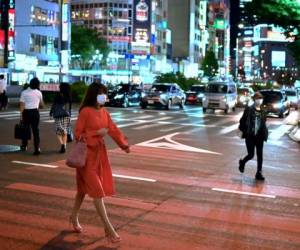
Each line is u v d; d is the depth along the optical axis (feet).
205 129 73.61
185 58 483.51
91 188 19.13
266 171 38.88
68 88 43.65
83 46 312.71
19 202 25.76
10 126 64.95
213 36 608.60
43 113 89.86
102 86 19.98
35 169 35.14
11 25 218.18
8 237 20.10
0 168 35.09
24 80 226.79
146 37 382.63
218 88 117.08
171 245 19.80
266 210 26.23
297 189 32.14
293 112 134.31
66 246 19.19
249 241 20.75
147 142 54.08
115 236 19.33
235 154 47.70
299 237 21.59
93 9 427.33
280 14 65.46
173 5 484.74
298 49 78.18
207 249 19.48
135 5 382.01
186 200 27.68
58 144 48.49
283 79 525.75
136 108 120.47
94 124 19.44
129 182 31.91
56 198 26.81
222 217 24.41
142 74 371.76
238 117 102.42
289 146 57.31
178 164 40.04
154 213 24.57
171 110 119.24
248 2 67.31
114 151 45.62
